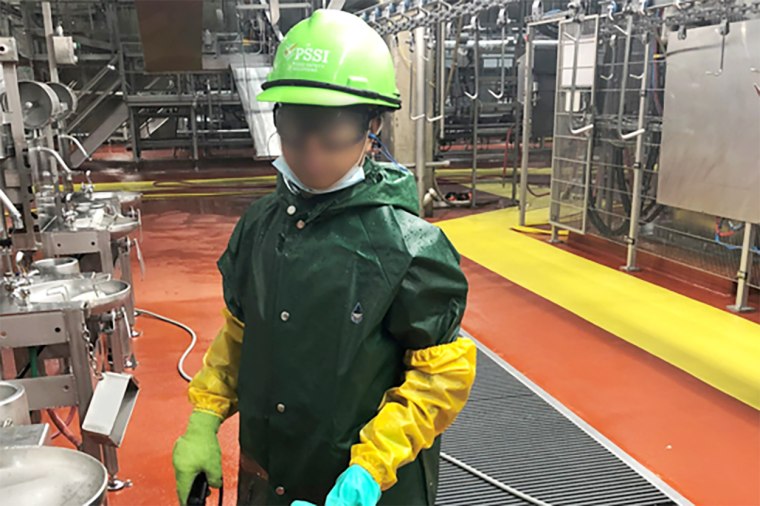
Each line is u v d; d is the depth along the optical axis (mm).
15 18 9836
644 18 5031
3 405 1385
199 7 6551
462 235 6855
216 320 4422
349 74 1115
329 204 1195
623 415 3094
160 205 8844
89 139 11180
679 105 4820
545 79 8742
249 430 1313
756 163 4215
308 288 1199
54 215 3631
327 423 1211
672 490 2484
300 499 1291
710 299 4805
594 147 5984
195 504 1284
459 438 2852
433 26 7141
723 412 3125
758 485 2535
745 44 4219
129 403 1909
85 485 1062
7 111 3744
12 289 2385
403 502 1303
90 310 2377
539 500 2408
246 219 1378
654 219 5520
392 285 1152
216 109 12945
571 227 6270
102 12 11016
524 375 3518
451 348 1192
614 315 4469
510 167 12781
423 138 7332
